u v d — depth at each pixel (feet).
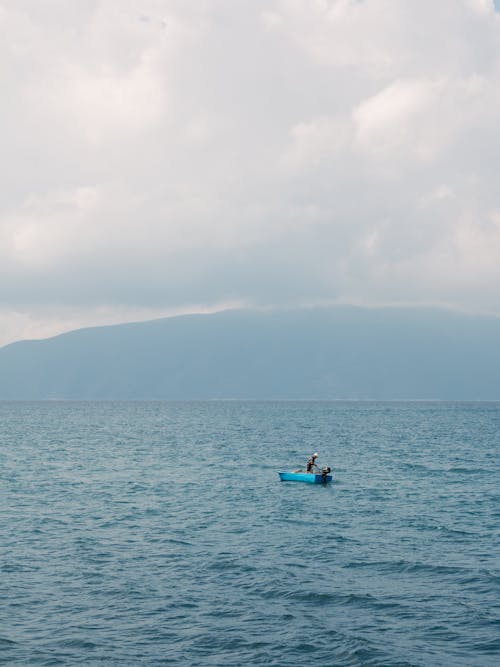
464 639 72.54
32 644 70.38
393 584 91.81
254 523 134.72
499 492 179.22
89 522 134.82
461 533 124.98
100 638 72.18
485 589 89.61
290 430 488.02
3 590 88.12
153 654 68.23
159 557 106.01
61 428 512.22
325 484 194.49
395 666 65.87
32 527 129.49
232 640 72.02
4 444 348.59
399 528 129.80
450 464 252.62
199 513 145.79
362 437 410.31
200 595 86.69
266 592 88.02
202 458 274.98
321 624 76.74
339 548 112.57
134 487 187.42
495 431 483.10
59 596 85.92
